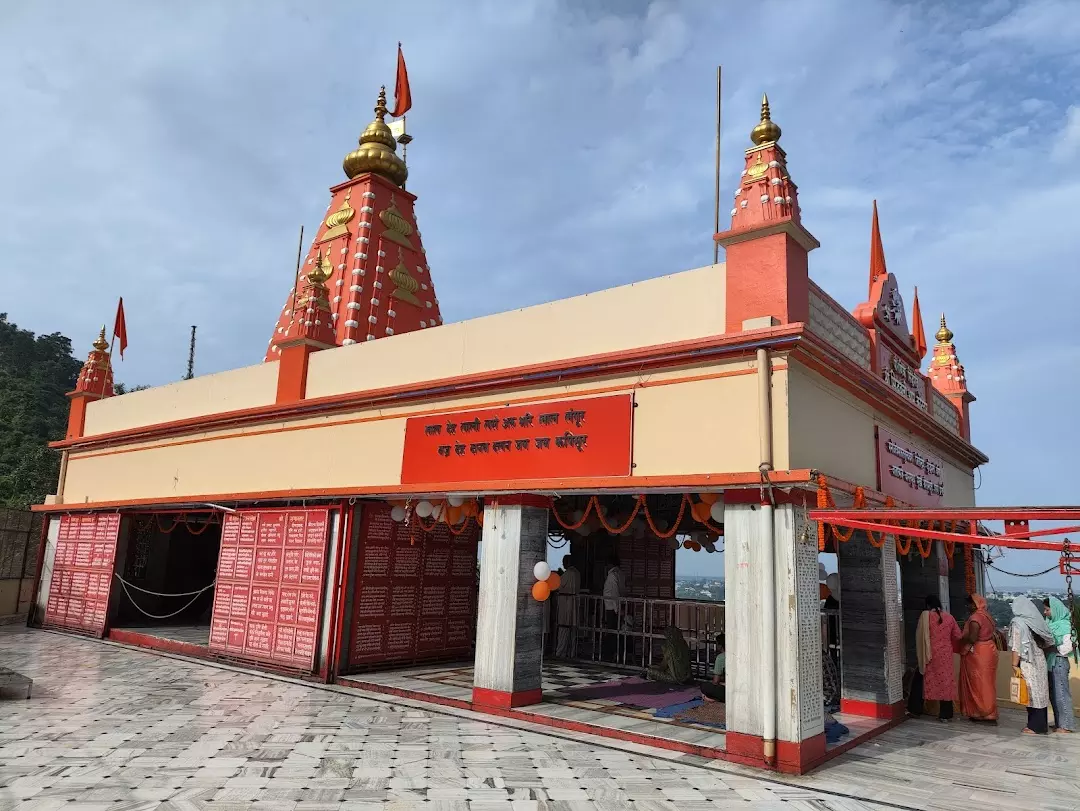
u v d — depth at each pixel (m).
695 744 7.39
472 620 13.35
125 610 16.81
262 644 12.06
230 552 13.09
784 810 5.76
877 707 9.35
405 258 17.47
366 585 11.56
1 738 7.42
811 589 7.29
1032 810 6.04
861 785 6.54
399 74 18.41
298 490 11.78
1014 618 9.73
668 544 15.50
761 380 7.40
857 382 8.65
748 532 7.36
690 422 7.93
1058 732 9.30
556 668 12.44
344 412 11.70
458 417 10.11
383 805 5.70
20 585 19.27
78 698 9.47
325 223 17.62
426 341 10.89
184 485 14.32
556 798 5.94
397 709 9.25
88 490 17.17
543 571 9.28
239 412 13.11
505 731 8.16
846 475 8.57
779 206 7.82
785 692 6.89
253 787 6.03
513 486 9.08
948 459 13.69
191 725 8.11
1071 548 5.29
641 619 14.45
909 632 12.02
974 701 9.92
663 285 8.66
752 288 7.88
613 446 8.45
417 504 10.84
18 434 39.19
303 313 12.91
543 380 9.24
